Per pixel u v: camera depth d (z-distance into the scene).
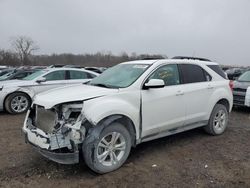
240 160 4.60
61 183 3.74
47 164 4.34
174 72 5.17
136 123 4.38
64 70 9.38
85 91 4.20
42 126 4.07
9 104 8.24
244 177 3.95
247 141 5.68
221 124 6.18
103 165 3.96
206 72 5.83
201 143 5.49
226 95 6.11
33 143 4.05
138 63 5.16
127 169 4.18
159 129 4.78
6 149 5.01
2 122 7.23
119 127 4.12
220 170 4.18
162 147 5.22
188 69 5.45
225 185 3.71
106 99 4.06
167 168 4.24
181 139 5.75
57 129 3.79
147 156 4.73
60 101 3.80
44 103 3.92
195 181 3.82
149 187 3.64
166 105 4.81
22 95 8.48
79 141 3.71
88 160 3.79
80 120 3.75
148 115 4.55
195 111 5.43
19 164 4.33
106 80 4.95
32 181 3.79
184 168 4.25
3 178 3.86
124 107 4.17
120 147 4.19
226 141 5.66
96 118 3.78
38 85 8.71
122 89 4.31
